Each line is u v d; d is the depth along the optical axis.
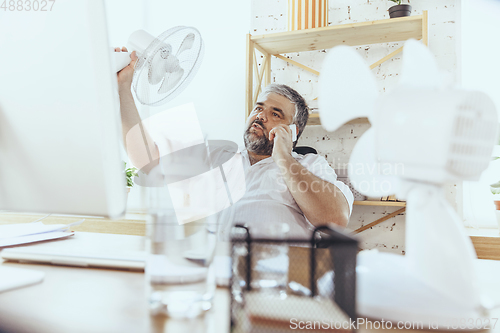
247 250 0.34
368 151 0.47
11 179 0.52
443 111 0.33
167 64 1.03
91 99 0.45
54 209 0.51
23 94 0.48
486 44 2.03
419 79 0.37
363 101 0.46
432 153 0.34
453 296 0.35
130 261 0.57
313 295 0.33
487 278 0.54
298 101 1.60
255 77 2.36
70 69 0.46
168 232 0.38
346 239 0.32
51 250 0.66
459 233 0.36
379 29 1.87
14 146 0.51
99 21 0.45
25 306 0.41
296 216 1.23
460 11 2.00
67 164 0.48
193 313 0.39
